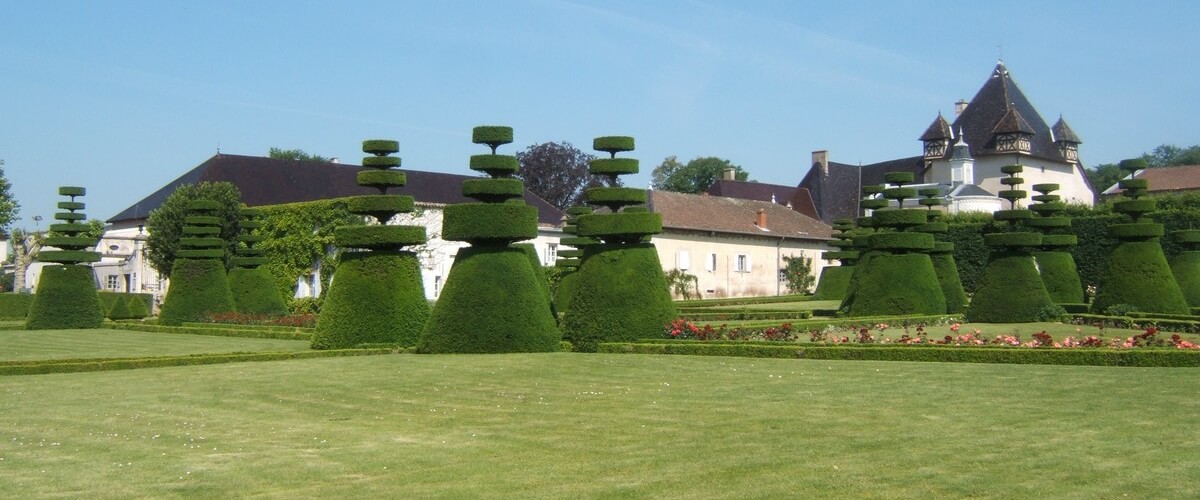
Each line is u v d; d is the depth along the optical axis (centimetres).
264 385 1722
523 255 2331
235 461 1112
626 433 1219
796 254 6850
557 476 1009
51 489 996
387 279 2441
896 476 961
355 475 1037
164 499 952
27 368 1977
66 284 3750
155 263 5609
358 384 1702
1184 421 1181
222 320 3578
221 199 5369
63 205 3794
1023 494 887
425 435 1247
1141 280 3139
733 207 6612
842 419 1268
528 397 1522
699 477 984
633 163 2498
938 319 3102
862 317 3123
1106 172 11431
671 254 5931
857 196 8488
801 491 920
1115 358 1758
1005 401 1370
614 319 2272
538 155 8900
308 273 4716
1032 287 3111
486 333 2233
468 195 2327
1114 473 946
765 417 1297
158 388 1716
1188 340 2373
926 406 1348
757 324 2694
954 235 5569
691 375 1741
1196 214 4872
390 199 2522
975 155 7294
